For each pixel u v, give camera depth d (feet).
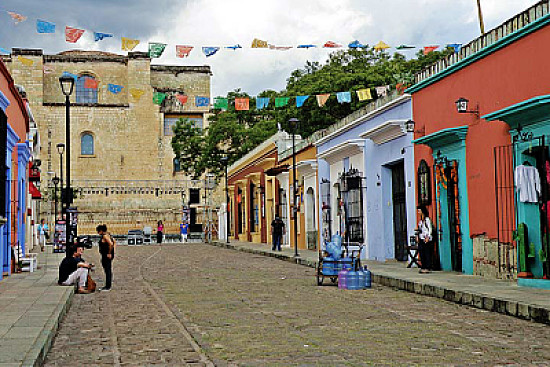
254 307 39.01
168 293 48.16
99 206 197.47
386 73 124.98
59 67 205.26
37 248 116.57
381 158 69.10
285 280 56.54
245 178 138.82
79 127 201.46
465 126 50.70
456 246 53.72
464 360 23.67
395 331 29.89
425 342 27.14
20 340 26.40
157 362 24.56
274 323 32.78
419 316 34.45
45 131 197.57
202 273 65.92
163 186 204.03
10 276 58.18
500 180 45.57
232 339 28.73
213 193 202.08
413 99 60.90
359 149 74.43
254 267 73.26
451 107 53.57
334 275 50.80
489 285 42.37
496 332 29.37
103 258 52.01
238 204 151.02
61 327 33.42
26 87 196.13
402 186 66.95
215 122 157.07
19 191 68.64
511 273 44.80
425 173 57.16
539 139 40.27
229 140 160.45
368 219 73.31
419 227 56.29
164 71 216.13
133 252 112.16
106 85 208.03
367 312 36.17
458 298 39.50
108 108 203.72
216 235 173.47
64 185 194.29
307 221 99.14
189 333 30.63
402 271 55.16
